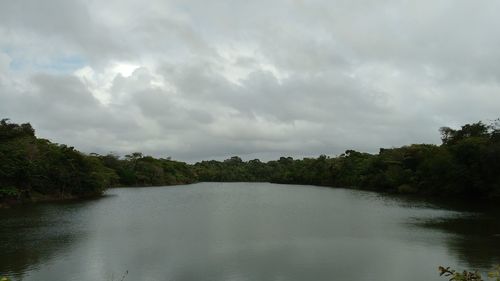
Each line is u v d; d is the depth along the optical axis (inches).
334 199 3828.7
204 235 1721.2
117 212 2711.6
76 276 1119.0
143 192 5374.0
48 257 1321.4
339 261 1266.0
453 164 3607.3
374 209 2819.9
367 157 6604.3
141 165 7770.7
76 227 1978.3
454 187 3634.4
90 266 1215.6
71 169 4148.6
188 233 1777.8
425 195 4212.6
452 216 2357.3
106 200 3863.2
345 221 2169.0
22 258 1310.3
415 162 4820.4
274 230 1851.6
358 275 1121.4
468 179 3499.0
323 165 7455.7
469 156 3560.5
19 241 1594.5
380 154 5876.0
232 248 1448.1
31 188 3683.6
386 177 5027.1
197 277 1105.4
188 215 2516.0
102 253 1375.5
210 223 2112.5
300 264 1230.9
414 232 1780.3
